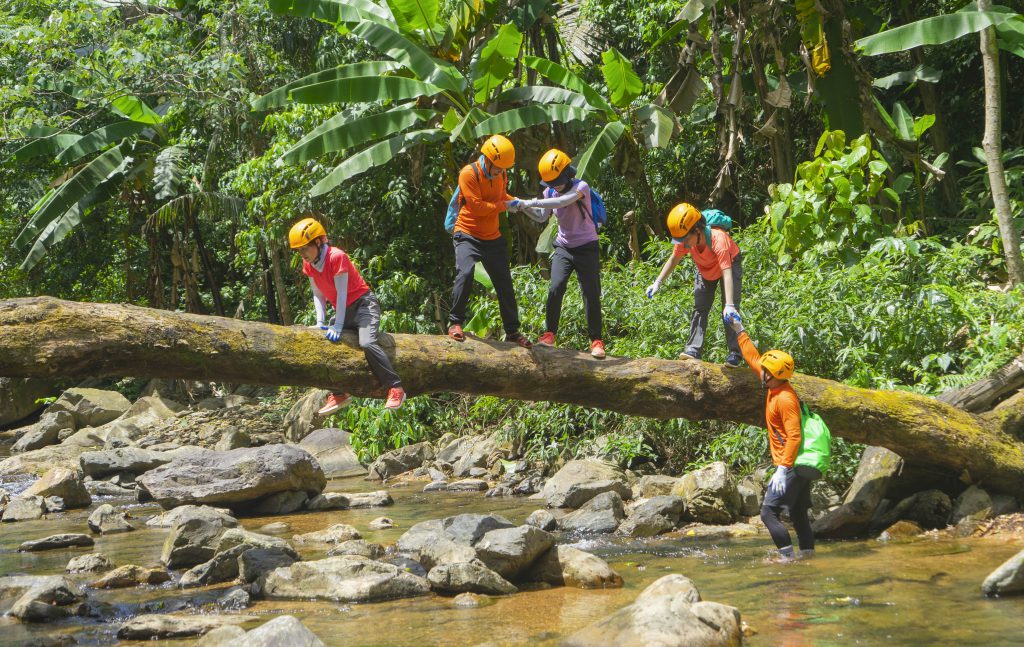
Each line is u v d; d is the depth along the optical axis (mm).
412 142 11133
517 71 13125
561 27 15797
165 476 9125
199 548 6484
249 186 13938
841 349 7879
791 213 9312
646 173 13891
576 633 3980
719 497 7215
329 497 9055
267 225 14844
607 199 13867
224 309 21609
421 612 4844
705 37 12344
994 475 6590
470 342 6172
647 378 6363
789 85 11789
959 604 4352
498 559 5395
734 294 6211
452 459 11445
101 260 20609
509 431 10484
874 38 9984
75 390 16938
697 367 6449
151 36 17938
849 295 8016
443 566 5309
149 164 16953
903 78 11742
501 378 6129
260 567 5809
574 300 9414
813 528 6598
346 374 5691
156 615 4910
